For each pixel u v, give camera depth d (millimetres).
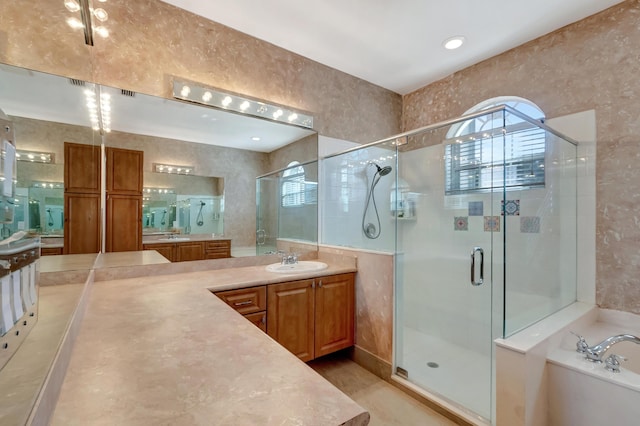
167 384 745
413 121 3457
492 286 2283
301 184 2834
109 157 1942
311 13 2178
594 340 1892
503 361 1540
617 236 2061
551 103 2371
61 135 1486
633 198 1996
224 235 2457
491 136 2285
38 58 1458
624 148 2029
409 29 2350
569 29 2273
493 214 2270
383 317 2359
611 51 2080
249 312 1987
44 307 1102
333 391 726
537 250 2201
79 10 1511
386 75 3121
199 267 2340
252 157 2580
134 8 1989
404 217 2803
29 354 694
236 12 2182
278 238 2734
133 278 2047
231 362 868
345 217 3016
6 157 685
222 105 2316
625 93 2025
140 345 983
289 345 2182
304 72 2789
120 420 604
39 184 1315
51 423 589
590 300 2180
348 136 3102
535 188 2223
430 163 2729
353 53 2715
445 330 2588
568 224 2260
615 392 1399
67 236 1547
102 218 1907
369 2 2051
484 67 2812
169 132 2195
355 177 3025
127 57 1965
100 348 957
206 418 614
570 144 2264
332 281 2441
